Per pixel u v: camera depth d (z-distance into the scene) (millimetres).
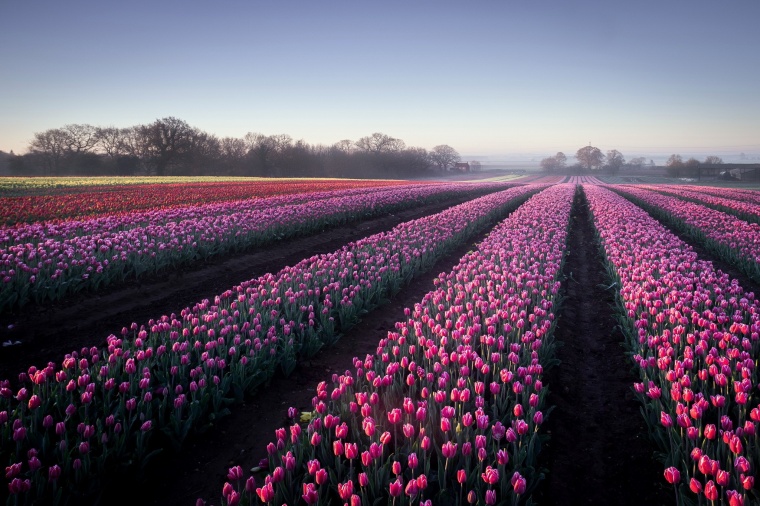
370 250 13281
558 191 43719
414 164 142375
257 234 15117
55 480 3688
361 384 5719
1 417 4129
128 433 4539
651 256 11867
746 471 3730
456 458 4188
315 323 8086
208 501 4266
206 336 6551
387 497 3838
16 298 8367
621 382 6523
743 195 41438
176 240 12312
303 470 4113
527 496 4094
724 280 9492
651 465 4648
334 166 118938
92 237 11977
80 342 7609
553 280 9922
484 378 5293
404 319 9312
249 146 106000
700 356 6094
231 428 5398
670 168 148500
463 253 15945
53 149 91875
